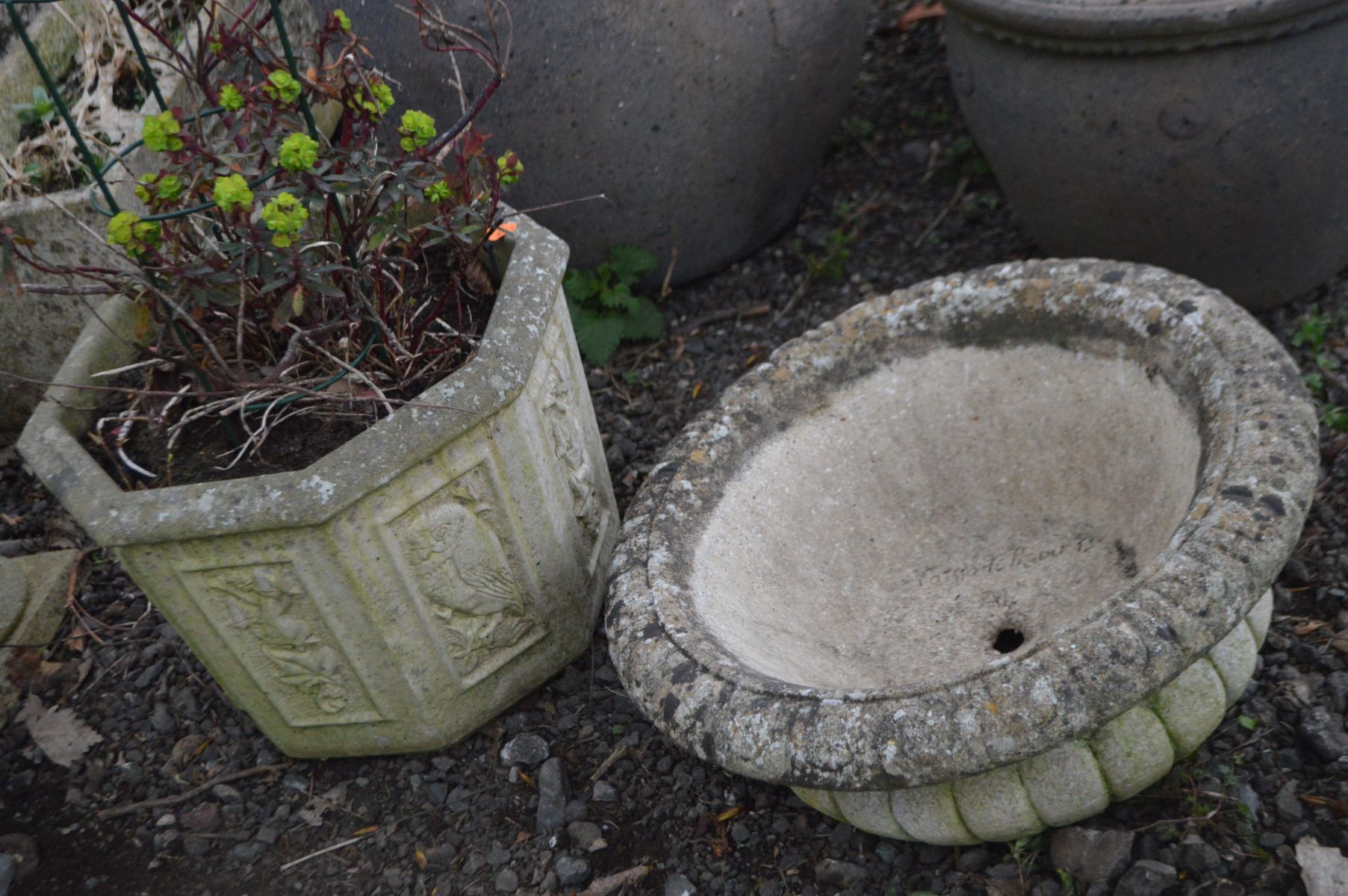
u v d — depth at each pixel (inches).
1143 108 99.5
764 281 136.3
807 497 88.0
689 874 81.9
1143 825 77.1
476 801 89.4
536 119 110.6
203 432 84.7
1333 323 113.6
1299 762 79.9
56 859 89.2
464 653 85.8
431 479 75.8
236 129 72.9
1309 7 90.3
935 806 69.9
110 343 89.0
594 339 126.0
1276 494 64.6
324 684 84.0
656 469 85.4
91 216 104.0
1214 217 105.2
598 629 98.4
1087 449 84.8
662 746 90.7
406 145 76.9
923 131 153.0
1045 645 62.1
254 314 82.1
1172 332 78.8
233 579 75.8
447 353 84.1
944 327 90.2
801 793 76.5
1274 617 90.5
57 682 101.9
